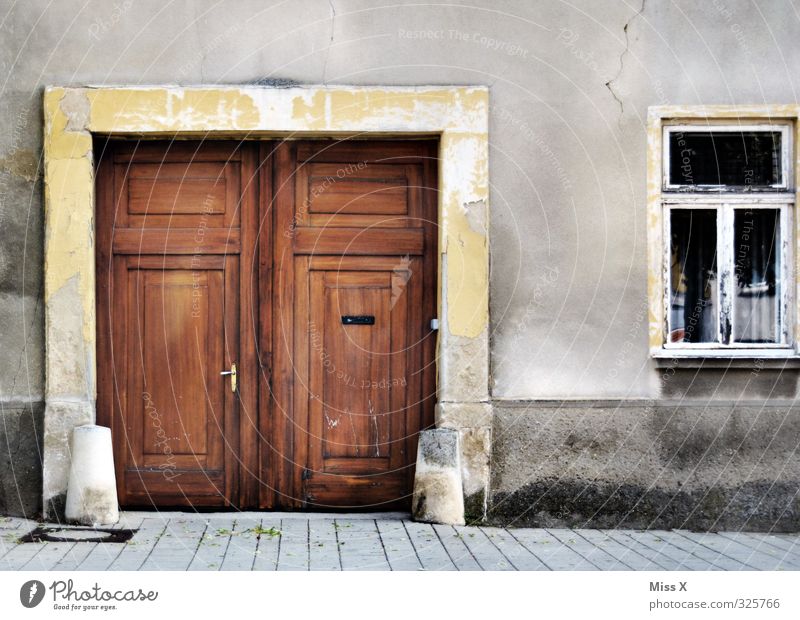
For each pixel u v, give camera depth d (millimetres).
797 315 7051
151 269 7078
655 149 7012
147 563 5875
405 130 6914
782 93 7031
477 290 6922
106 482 6758
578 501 6953
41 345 6867
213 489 7109
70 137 6832
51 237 6824
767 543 6656
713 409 7016
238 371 7102
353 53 6934
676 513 6980
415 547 6289
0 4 6875
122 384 7062
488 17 6984
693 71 7027
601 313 6988
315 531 6617
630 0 7023
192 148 7074
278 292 7090
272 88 6887
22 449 6844
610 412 6980
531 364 6984
